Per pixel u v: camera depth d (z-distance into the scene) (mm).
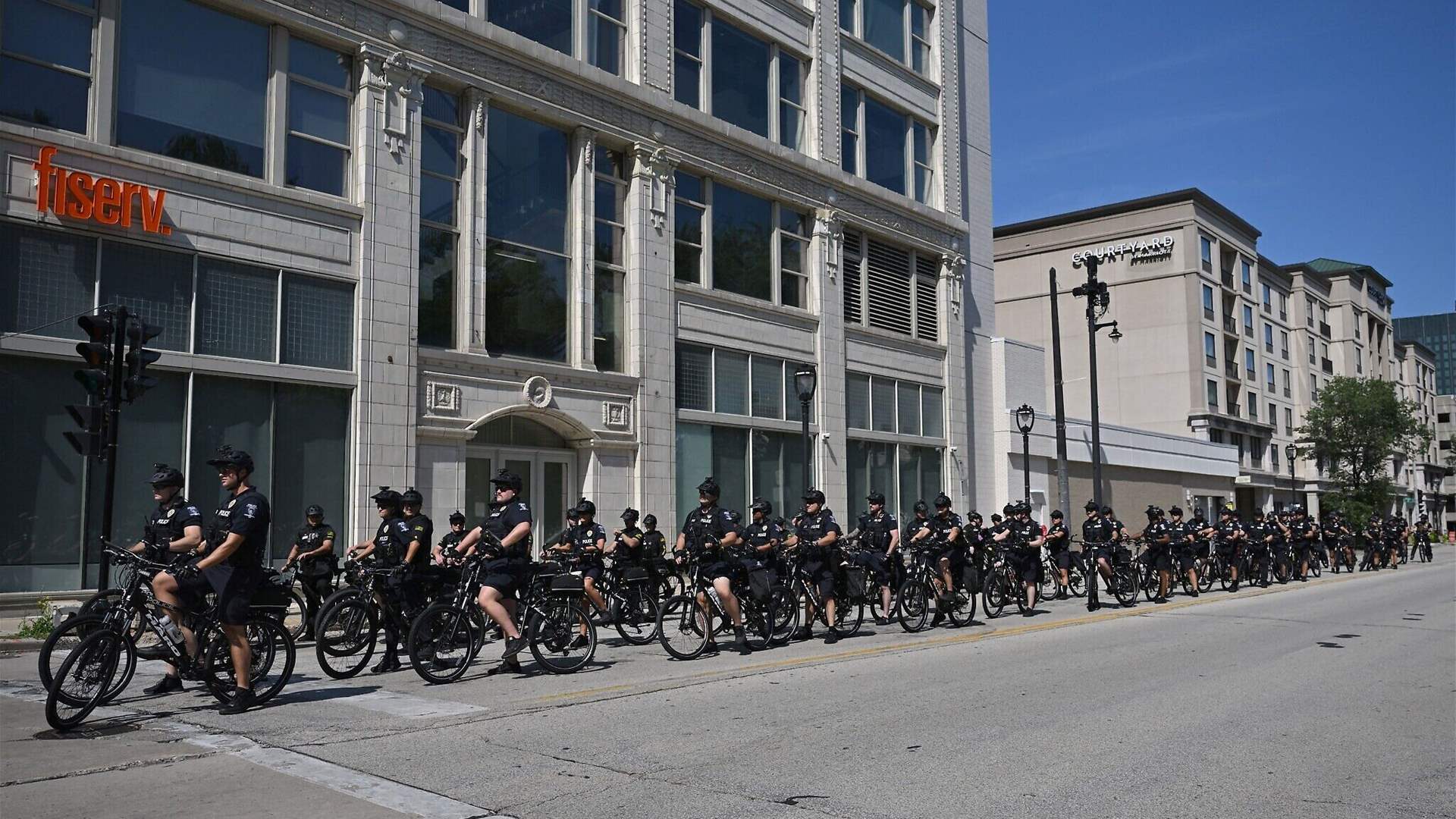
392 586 11219
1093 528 19141
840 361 25125
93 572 13219
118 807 5828
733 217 23000
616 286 20391
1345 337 76625
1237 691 10125
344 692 9719
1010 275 60406
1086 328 57688
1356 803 6270
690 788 6406
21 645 11711
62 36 13477
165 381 14008
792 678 10648
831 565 13930
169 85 14430
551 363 18688
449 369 17125
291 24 15562
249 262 14906
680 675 10781
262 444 14867
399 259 16531
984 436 30922
